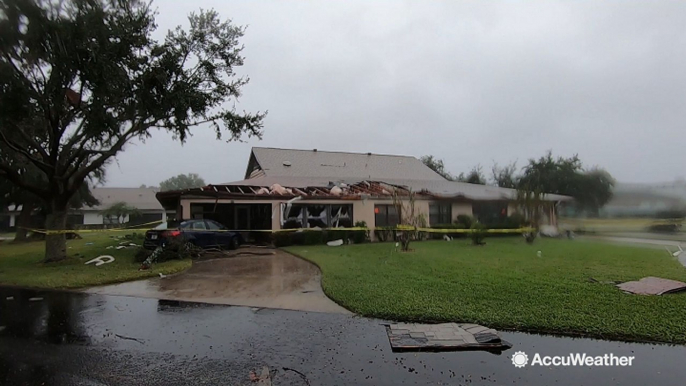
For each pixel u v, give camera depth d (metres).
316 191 19.44
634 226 15.83
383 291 7.33
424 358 4.42
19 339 5.26
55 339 5.25
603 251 13.32
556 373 4.01
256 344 4.94
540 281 8.08
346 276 8.91
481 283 7.93
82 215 41.41
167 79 12.44
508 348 4.68
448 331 5.14
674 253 12.43
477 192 22.95
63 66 10.16
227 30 13.84
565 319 5.48
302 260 12.45
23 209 23.58
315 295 7.49
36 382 3.95
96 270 10.66
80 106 11.70
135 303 7.16
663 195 14.94
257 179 23.50
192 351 4.75
